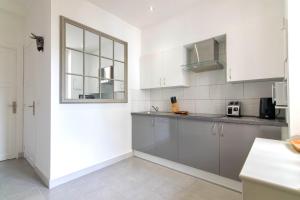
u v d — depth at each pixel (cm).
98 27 266
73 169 230
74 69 236
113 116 287
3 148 297
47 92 215
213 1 255
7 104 302
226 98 257
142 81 332
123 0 252
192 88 293
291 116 140
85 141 245
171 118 257
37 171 243
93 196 190
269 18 192
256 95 229
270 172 70
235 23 235
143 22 319
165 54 296
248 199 69
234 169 197
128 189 205
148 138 290
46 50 219
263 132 177
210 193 196
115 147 289
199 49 273
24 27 308
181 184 216
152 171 254
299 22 137
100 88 269
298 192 56
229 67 220
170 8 276
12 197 187
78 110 238
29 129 286
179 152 247
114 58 293
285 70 166
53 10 212
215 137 212
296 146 98
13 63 306
